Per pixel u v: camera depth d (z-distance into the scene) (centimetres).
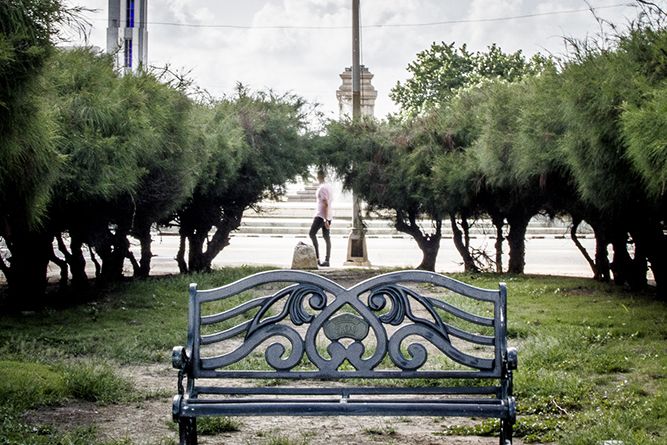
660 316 1136
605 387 744
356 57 2534
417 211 2047
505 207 1838
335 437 601
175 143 1477
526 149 1492
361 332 528
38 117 821
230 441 586
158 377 812
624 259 1523
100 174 1180
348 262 2416
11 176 844
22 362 832
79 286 1452
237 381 803
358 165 2053
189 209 1908
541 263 2502
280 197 2239
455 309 529
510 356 512
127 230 1547
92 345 953
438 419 657
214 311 1220
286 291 529
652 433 592
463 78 5009
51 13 775
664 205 1209
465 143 1923
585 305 1283
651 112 974
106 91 1254
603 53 1208
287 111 2102
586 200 1414
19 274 1316
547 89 1433
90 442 563
